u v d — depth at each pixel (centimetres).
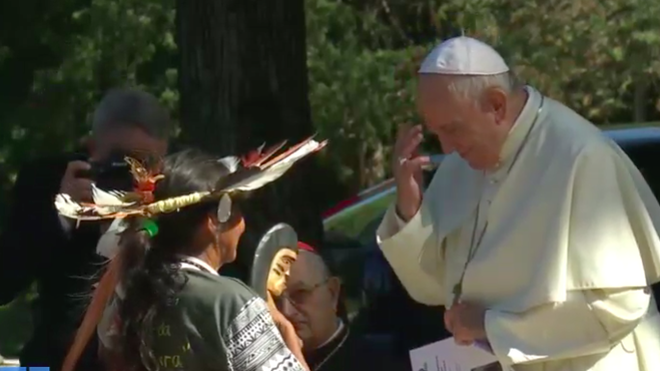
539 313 983
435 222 1088
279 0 1430
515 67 1023
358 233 1703
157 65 3334
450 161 1102
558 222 978
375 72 3684
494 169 1027
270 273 983
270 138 1423
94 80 3250
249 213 1378
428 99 993
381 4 4056
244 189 872
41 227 1192
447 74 980
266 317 856
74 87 3216
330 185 3716
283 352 852
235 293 855
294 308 1081
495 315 999
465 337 1030
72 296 1130
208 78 1423
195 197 862
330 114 3638
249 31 1419
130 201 873
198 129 1428
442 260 1109
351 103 3672
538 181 997
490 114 991
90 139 1196
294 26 1445
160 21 3306
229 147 1411
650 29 4228
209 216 872
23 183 1209
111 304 900
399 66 3741
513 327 990
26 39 3033
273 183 1408
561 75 4147
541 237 990
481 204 1045
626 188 1000
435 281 1120
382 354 1348
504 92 991
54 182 1202
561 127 1002
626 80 4397
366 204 1791
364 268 1553
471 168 1070
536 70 3984
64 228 1187
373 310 1423
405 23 4103
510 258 1009
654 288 1249
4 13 2997
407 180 1069
